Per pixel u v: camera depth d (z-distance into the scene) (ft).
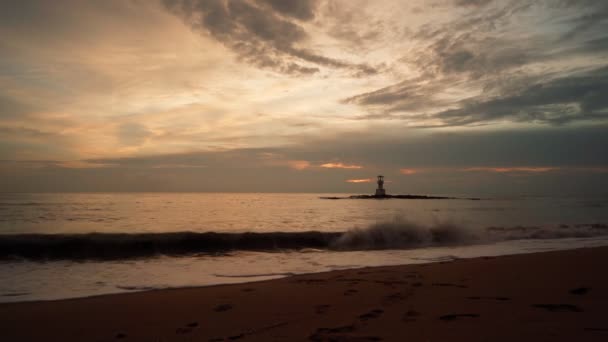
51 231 49.14
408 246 41.68
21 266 28.71
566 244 42.42
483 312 13.39
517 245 42.06
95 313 15.34
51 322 14.21
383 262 30.83
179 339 11.89
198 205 138.41
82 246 35.42
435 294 16.74
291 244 41.01
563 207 158.71
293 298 16.99
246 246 39.50
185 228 56.85
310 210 126.93
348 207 161.58
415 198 342.64
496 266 24.04
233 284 21.58
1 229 51.60
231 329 12.66
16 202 138.41
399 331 11.57
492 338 10.44
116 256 33.58
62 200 161.17
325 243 42.27
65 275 25.32
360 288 18.76
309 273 25.53
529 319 12.29
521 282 18.62
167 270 27.27
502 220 84.43
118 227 56.18
